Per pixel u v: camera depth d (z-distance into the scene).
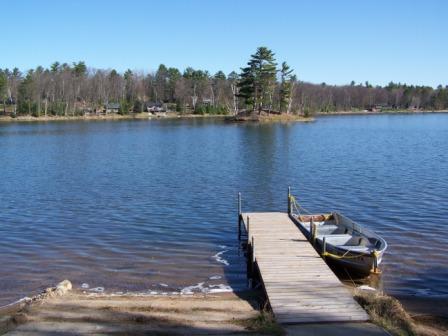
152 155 52.09
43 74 136.62
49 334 11.70
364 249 16.97
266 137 73.62
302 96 161.38
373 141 66.12
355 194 30.38
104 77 148.38
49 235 22.52
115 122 118.75
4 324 12.41
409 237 21.30
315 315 12.34
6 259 19.16
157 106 154.25
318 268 15.71
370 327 11.75
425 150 54.00
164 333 11.68
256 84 115.38
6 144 65.00
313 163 44.47
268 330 11.58
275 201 29.27
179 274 17.47
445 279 16.58
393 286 16.05
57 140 70.62
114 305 13.89
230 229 23.39
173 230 23.20
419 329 12.33
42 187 34.41
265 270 15.55
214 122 115.25
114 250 20.25
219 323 12.34
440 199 28.25
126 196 30.89
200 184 34.78
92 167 43.75
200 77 161.75
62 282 16.03
